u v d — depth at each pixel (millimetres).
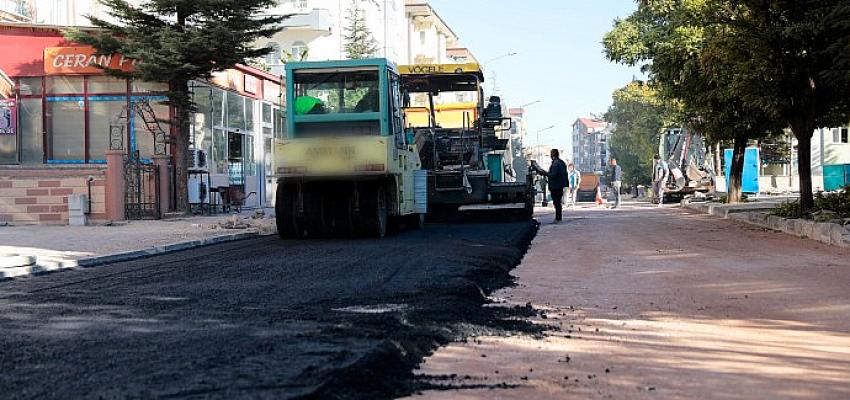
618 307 8703
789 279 10547
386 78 17062
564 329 7422
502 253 13375
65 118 27328
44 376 5203
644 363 6145
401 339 6199
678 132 42500
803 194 18625
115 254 13594
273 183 37438
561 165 23812
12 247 14938
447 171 22719
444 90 23703
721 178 48562
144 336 6516
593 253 14445
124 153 22750
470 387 5324
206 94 29734
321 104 17234
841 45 15406
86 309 8000
